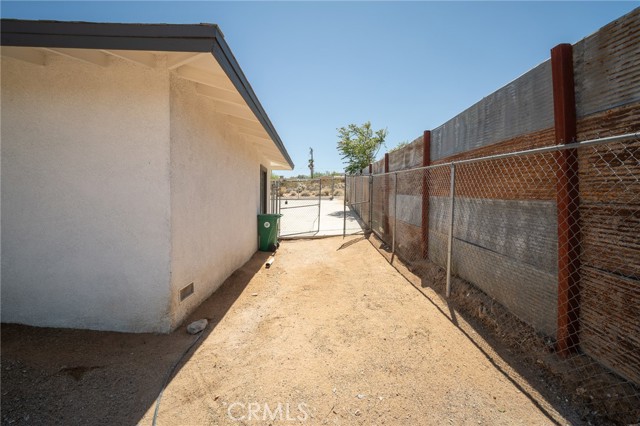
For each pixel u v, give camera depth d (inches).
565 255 90.5
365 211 446.9
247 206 239.8
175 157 118.8
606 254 80.2
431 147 202.5
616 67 76.1
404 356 105.3
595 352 84.0
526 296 111.4
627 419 69.8
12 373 87.7
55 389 83.8
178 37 88.3
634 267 73.1
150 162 114.2
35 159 113.6
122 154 114.0
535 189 105.8
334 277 201.6
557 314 96.4
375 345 113.0
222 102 151.9
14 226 115.0
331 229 404.2
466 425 74.5
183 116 125.3
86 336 112.5
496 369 95.7
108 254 116.6
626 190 74.2
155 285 118.0
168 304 118.6
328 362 102.1
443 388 88.2
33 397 80.0
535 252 106.6
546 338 101.5
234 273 199.3
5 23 85.4
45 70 111.9
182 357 103.5
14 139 113.1
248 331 124.5
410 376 94.0
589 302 85.7
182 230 127.6
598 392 77.6
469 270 153.3
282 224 448.5
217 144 167.5
